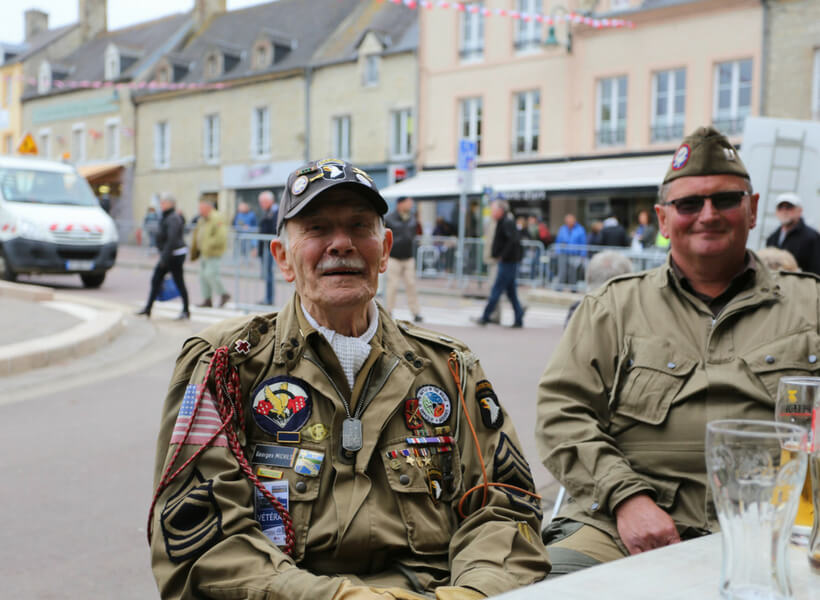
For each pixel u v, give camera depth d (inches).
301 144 1269.7
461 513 91.7
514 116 1051.9
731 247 115.5
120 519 175.6
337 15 1354.6
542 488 195.2
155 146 1518.2
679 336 115.7
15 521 172.4
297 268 90.4
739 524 59.5
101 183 1611.7
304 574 77.4
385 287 535.2
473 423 95.2
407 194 1043.3
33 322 430.9
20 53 1956.2
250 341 89.3
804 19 836.6
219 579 79.0
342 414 87.4
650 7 928.9
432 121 1119.0
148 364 361.1
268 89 1314.0
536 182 954.1
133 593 141.2
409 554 86.9
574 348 119.3
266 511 84.7
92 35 1929.1
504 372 351.9
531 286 743.1
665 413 112.3
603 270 172.1
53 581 144.5
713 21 890.1
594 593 60.7
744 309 115.1
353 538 84.0
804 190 354.3
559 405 116.6
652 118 943.0
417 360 93.8
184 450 84.3
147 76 1547.7
